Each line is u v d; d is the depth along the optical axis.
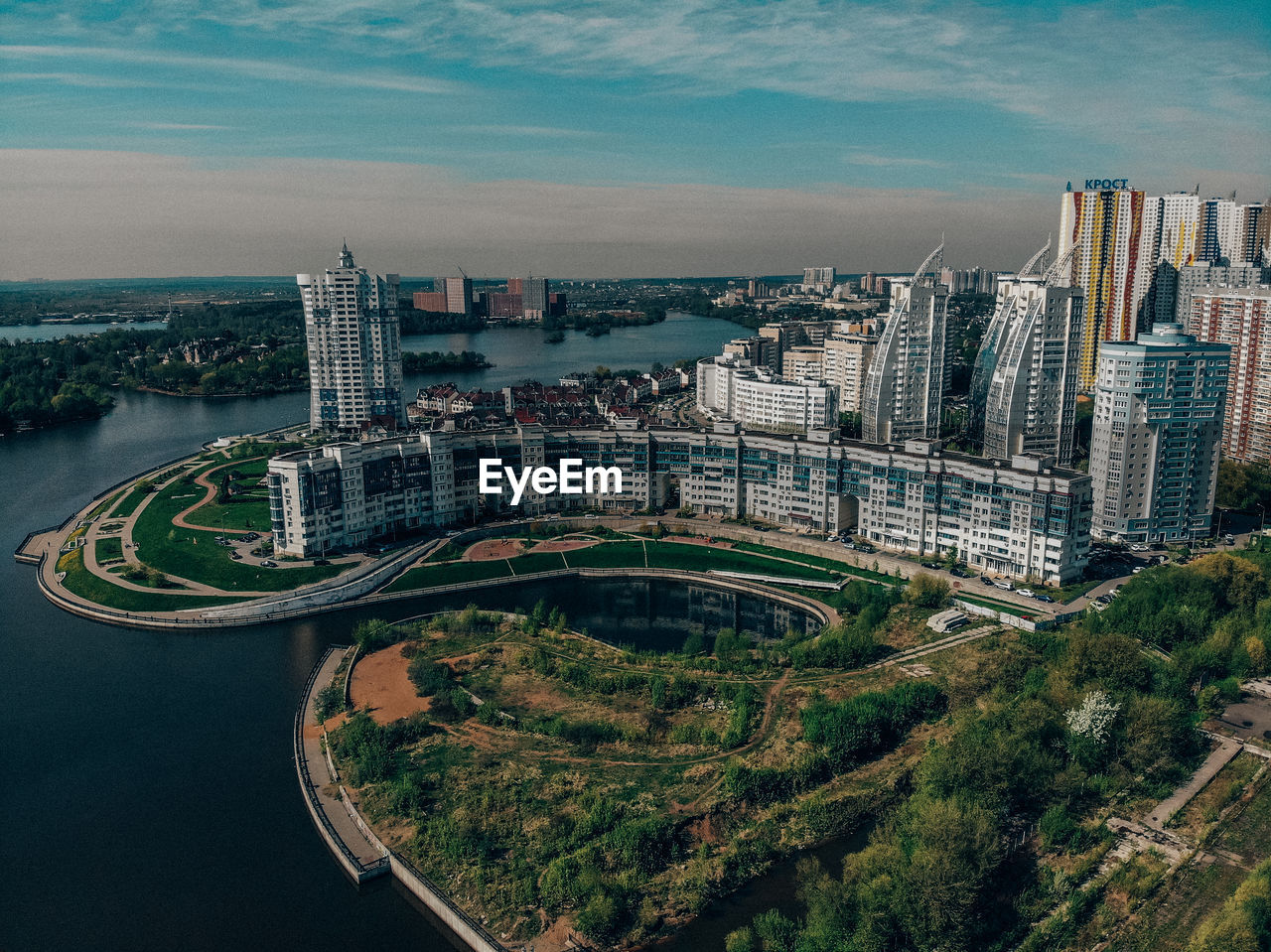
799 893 197.25
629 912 195.62
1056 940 183.25
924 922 181.12
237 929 196.50
